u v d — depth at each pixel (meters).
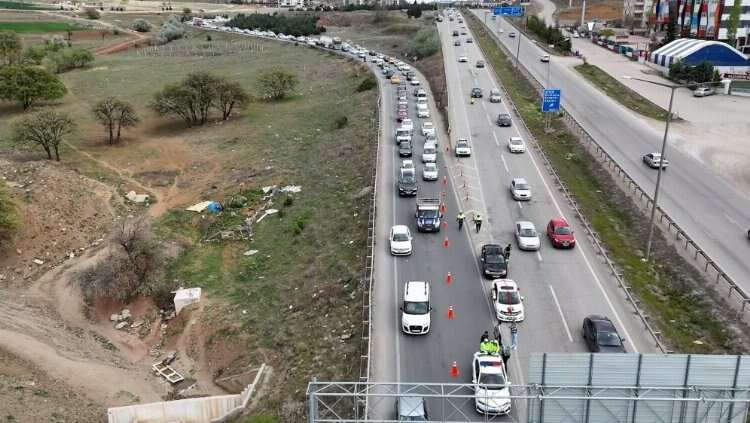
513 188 47.47
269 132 73.81
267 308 36.78
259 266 42.47
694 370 19.98
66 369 32.28
